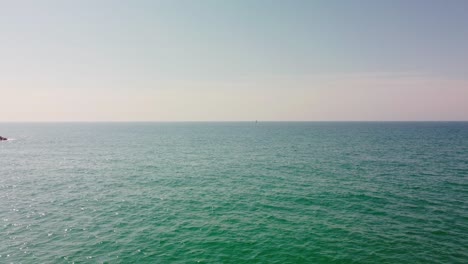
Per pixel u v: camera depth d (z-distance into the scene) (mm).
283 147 80312
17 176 42938
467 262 17500
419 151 67062
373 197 30750
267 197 31219
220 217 25391
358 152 67000
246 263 17672
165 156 63938
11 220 24734
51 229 22812
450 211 26234
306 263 17625
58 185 37250
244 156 62844
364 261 17766
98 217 25547
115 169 48406
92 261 17859
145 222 24312
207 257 18406
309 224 23609
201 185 36844
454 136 114625
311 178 40125
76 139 116188
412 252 18766
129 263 17625
